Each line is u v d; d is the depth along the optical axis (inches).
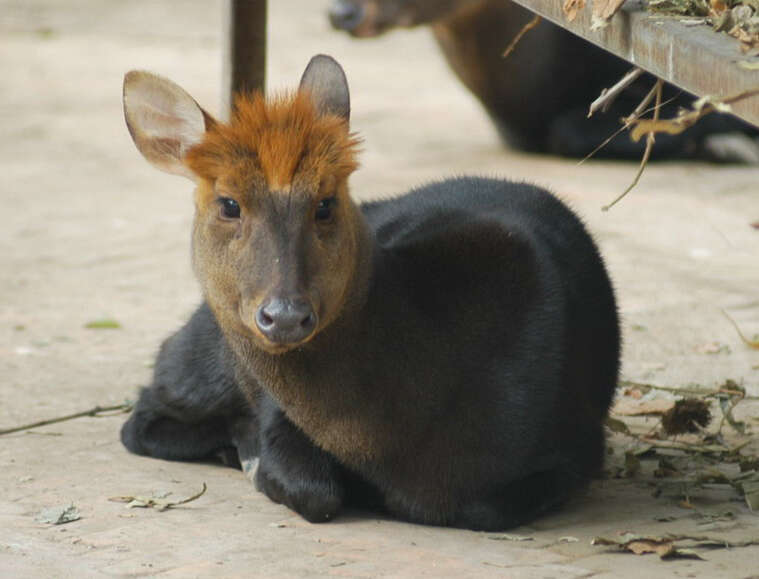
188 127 376.8
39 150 1016.9
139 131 385.7
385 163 953.5
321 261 349.1
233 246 355.6
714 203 829.2
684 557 345.7
